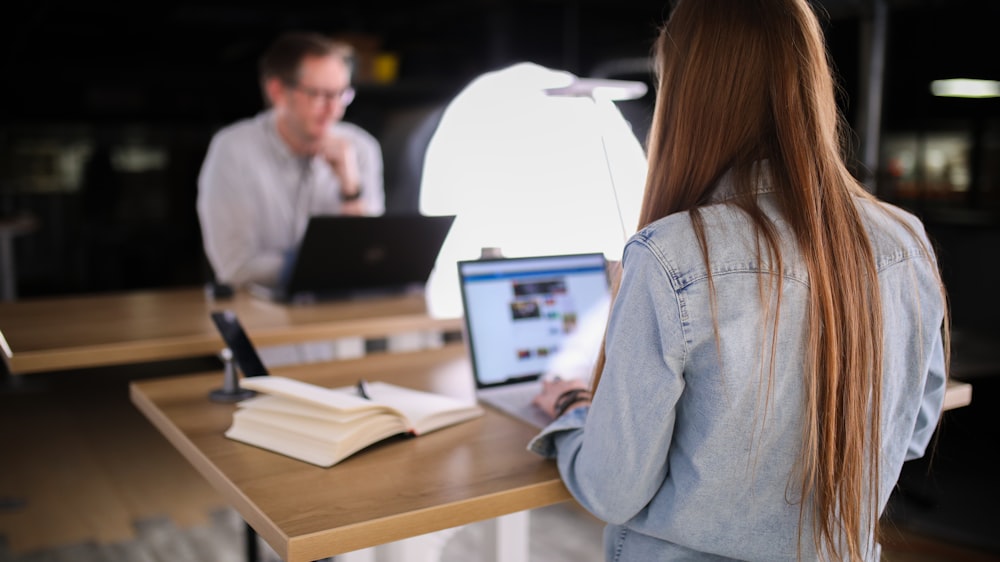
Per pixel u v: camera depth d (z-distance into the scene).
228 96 7.38
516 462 1.36
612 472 1.05
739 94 1.05
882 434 1.09
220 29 6.82
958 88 3.45
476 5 4.85
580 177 1.99
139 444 4.07
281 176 3.15
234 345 1.70
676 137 1.09
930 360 1.17
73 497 3.38
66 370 5.52
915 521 2.68
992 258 3.22
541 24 4.66
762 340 1.00
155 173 7.29
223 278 3.05
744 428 1.01
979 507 2.64
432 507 1.17
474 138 2.46
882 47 3.47
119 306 2.57
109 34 6.85
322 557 1.09
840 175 1.06
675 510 1.06
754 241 1.00
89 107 7.05
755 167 1.05
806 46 1.05
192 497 3.38
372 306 2.57
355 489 1.24
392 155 5.27
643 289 1.01
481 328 1.73
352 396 1.46
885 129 3.56
